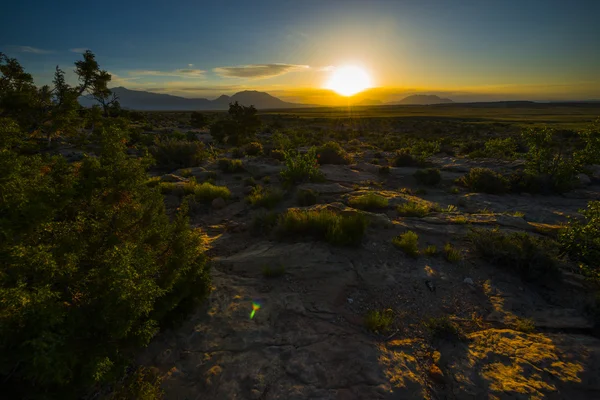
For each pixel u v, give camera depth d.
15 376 2.70
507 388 3.82
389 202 11.84
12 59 5.23
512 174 15.50
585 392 3.81
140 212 4.23
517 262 6.79
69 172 3.81
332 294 5.75
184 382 3.81
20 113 5.24
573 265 7.03
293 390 3.72
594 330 5.02
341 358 4.21
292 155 20.27
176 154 19.67
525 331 5.01
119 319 3.01
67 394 2.81
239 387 3.74
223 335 4.58
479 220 9.66
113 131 4.20
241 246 8.05
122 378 3.68
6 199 2.85
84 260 3.46
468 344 4.65
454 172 18.72
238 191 13.77
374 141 46.47
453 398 3.74
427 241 8.25
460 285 6.31
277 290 5.85
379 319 4.96
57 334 2.54
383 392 3.72
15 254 2.56
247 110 39.75
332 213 8.53
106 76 5.80
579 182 14.96
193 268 4.94
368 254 7.23
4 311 2.31
